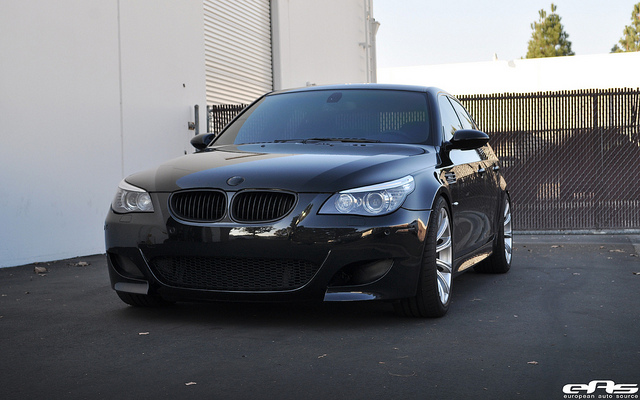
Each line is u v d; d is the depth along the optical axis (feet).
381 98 16.81
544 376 9.81
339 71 56.08
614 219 34.42
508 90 93.35
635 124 34.06
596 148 34.47
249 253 12.55
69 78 25.43
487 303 15.58
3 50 22.59
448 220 14.52
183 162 14.40
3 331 13.05
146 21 29.86
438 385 9.41
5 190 22.65
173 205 13.21
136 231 13.37
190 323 13.48
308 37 49.52
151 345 11.80
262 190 12.71
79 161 25.84
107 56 27.43
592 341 11.87
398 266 12.82
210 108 36.81
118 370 10.30
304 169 13.11
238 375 9.96
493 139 35.29
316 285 12.51
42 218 24.11
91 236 26.40
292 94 17.66
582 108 34.53
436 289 13.47
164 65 31.07
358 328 12.96
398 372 10.05
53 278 20.20
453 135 15.94
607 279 19.08
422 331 12.70
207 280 12.95
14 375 10.10
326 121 16.29
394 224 12.68
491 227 19.10
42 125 24.16
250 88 41.63
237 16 40.06
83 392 9.25
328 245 12.41
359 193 12.68
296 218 12.51
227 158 14.25
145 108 29.68
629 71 89.20
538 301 15.80
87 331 12.96
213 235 12.69
